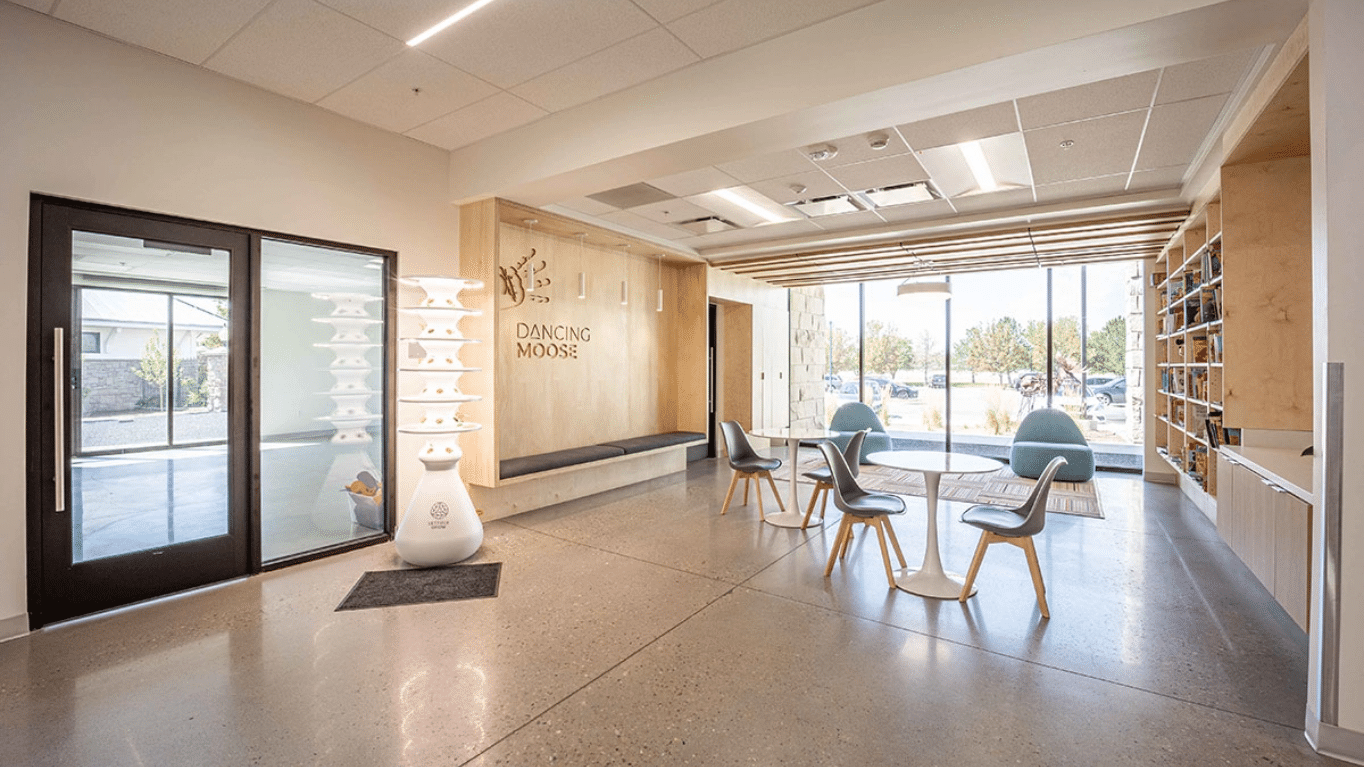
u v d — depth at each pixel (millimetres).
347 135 4672
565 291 6887
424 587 4004
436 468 4543
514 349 6273
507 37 3502
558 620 3492
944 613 3605
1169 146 4594
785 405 10922
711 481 7871
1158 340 7520
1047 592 3945
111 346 3607
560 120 4566
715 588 4012
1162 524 5609
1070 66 2984
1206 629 3373
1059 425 7914
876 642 3219
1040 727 2455
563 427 6848
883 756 2268
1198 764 2230
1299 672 2904
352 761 2227
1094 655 3076
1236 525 3951
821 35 3375
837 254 7738
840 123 3658
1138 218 5938
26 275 3227
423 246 5227
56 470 3359
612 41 3549
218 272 4031
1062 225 6297
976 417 10023
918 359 10633
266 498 4363
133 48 3594
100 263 3543
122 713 2529
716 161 4324
